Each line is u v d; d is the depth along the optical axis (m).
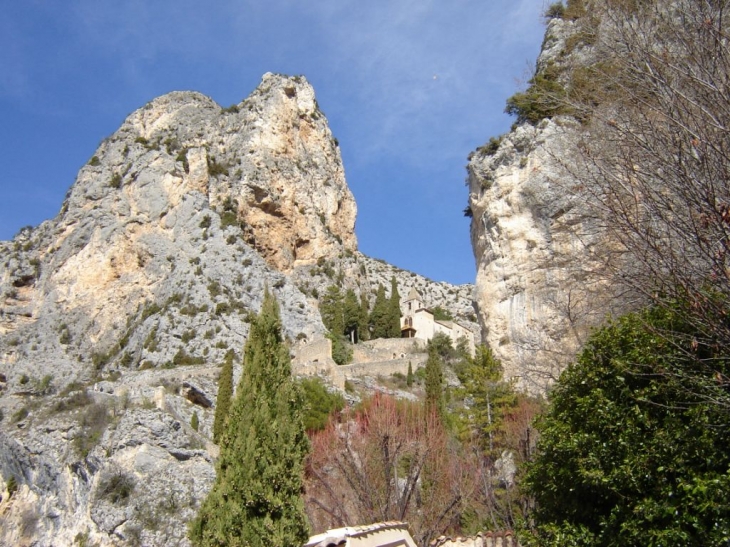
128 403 54.84
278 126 111.69
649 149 11.42
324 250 109.25
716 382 10.47
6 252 100.19
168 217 94.44
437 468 29.66
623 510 11.26
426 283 139.50
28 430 53.97
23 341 84.94
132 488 45.94
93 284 90.00
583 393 12.98
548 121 37.06
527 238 36.50
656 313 12.24
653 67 12.59
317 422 43.44
